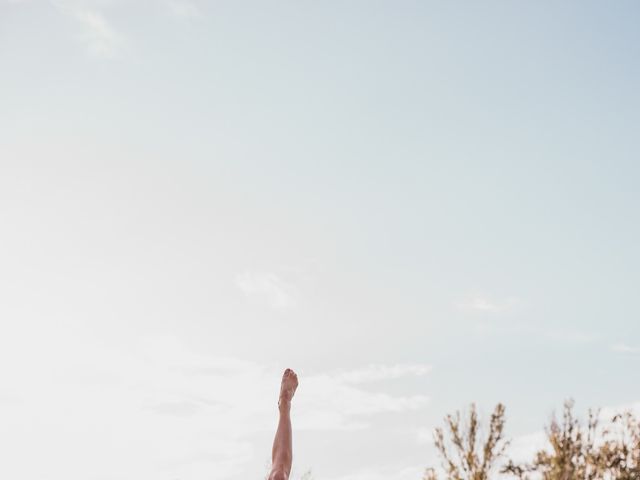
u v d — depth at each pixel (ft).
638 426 19.77
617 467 19.04
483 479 19.31
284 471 11.46
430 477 20.27
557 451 19.29
